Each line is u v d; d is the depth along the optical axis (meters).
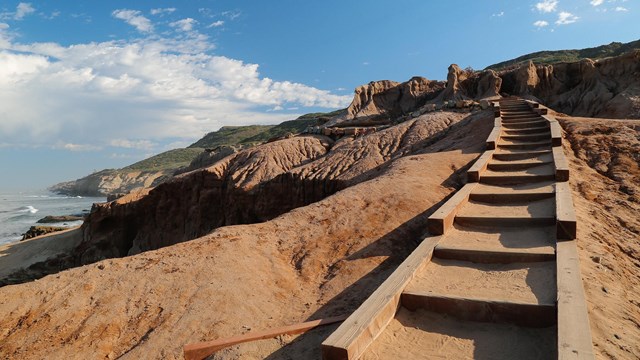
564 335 3.57
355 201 10.33
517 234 6.57
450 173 12.47
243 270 7.47
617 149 12.03
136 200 31.28
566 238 5.85
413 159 14.80
